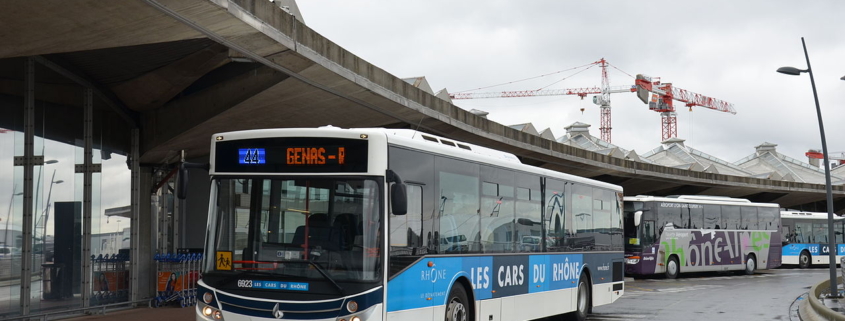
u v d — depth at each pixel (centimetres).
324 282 955
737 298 2361
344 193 978
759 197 6444
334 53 1705
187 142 2028
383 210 977
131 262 1941
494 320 1288
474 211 1237
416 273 1052
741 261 3784
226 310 983
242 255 989
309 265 963
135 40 1264
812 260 4769
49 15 1106
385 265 972
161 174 2195
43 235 1609
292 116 2005
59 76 1656
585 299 1706
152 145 1984
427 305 1080
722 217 3706
